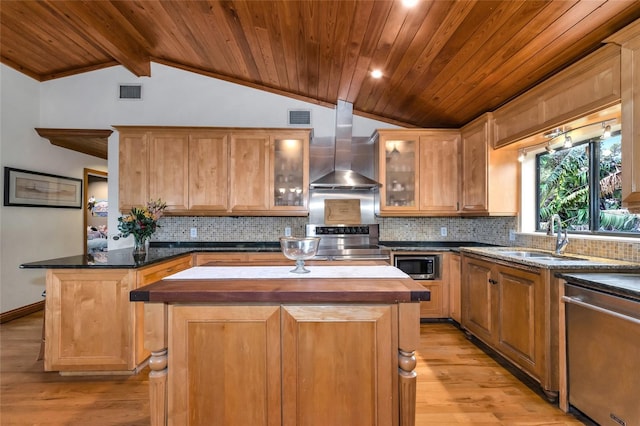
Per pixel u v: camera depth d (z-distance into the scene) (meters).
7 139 3.73
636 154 1.71
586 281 1.82
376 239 4.07
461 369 2.57
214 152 3.76
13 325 3.57
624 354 1.62
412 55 2.62
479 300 2.94
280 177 3.83
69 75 4.06
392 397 1.48
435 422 1.92
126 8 2.82
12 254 3.81
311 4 2.20
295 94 4.15
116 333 2.43
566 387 2.01
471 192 3.59
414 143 3.88
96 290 2.43
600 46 2.08
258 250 3.60
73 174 4.82
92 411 2.04
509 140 2.97
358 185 3.76
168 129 3.72
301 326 1.47
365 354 1.47
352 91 3.64
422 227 4.21
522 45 2.21
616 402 1.66
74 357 2.41
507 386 2.32
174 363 1.46
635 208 1.73
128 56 3.55
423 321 3.70
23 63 3.82
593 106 2.01
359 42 2.55
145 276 2.55
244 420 1.47
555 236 2.86
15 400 2.16
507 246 3.53
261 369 1.47
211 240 4.09
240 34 2.89
